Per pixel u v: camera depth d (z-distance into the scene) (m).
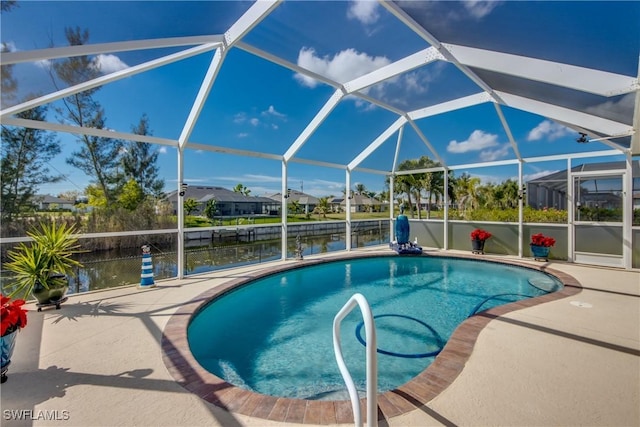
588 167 7.90
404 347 4.03
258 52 5.00
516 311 4.47
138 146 8.50
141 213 8.62
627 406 2.31
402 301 5.93
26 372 2.85
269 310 5.46
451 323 4.86
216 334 4.47
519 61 3.71
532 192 9.02
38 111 6.70
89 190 8.04
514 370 2.85
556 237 8.51
